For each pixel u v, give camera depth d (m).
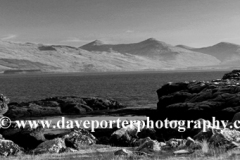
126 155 16.06
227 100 35.47
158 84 132.25
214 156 13.95
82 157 16.61
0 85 139.00
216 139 16.47
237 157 13.32
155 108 55.81
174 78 199.88
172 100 43.38
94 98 58.75
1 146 18.73
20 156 18.02
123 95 83.25
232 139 16.73
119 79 198.38
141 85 126.25
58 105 52.41
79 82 164.88
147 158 14.98
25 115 46.78
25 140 25.14
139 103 65.00
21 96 85.31
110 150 19.22
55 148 19.44
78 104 52.47
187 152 15.66
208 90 39.72
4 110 22.33
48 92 98.75
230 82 48.75
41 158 16.80
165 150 17.22
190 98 40.94
